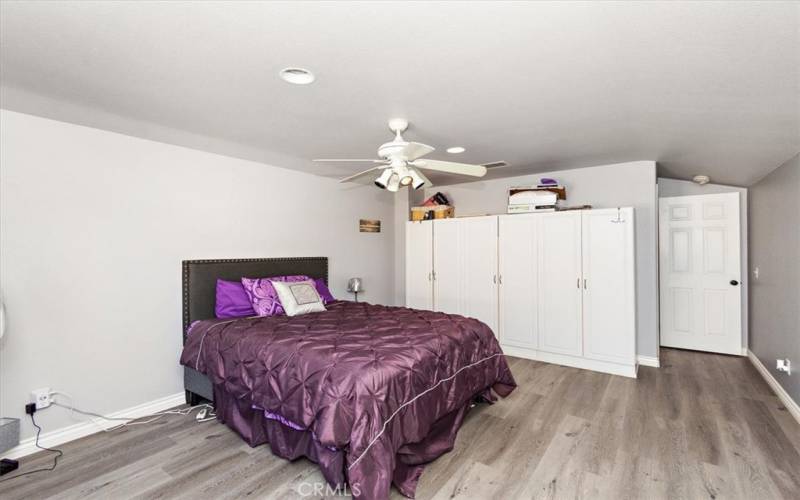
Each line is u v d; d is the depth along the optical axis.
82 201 2.56
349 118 2.49
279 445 2.21
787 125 2.42
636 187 3.86
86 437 2.52
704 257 4.61
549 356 4.04
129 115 2.41
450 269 4.67
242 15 1.38
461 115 2.44
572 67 1.78
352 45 1.59
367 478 1.68
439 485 1.98
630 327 3.59
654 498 1.87
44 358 2.39
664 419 2.71
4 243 2.25
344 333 2.51
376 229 5.13
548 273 4.02
